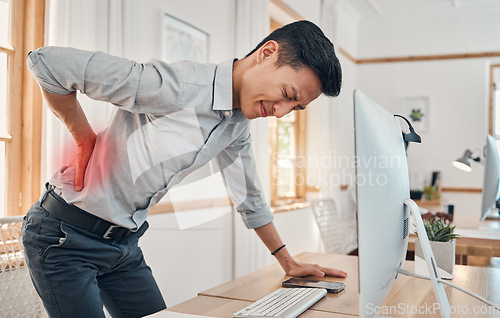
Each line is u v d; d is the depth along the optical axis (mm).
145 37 2492
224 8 3277
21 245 1594
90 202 1249
